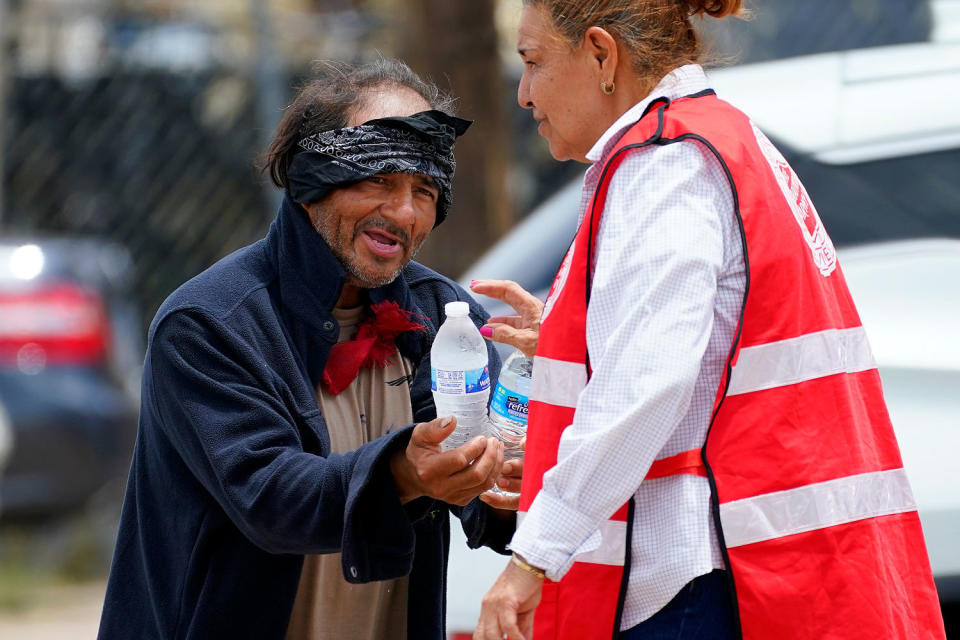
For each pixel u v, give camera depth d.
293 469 6.53
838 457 6.40
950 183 9.89
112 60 21.34
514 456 7.41
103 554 17.67
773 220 6.46
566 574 6.61
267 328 6.94
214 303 6.89
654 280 6.26
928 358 9.27
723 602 6.38
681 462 6.45
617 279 6.40
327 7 25.78
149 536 7.12
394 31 17.77
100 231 21.28
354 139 6.88
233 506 6.57
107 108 21.30
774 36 23.38
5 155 21.17
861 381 6.89
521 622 6.48
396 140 6.91
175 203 21.25
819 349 6.45
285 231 7.16
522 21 6.98
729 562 6.31
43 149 21.25
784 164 6.94
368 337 7.39
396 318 7.33
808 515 6.32
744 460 6.34
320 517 6.44
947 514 8.90
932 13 12.02
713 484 6.35
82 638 15.09
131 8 21.72
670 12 6.83
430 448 6.50
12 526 17.12
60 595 16.75
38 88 21.25
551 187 21.39
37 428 16.52
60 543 17.62
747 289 6.38
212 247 21.30
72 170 21.27
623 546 6.50
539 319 7.44
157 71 21.30
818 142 10.09
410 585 7.43
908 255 9.66
